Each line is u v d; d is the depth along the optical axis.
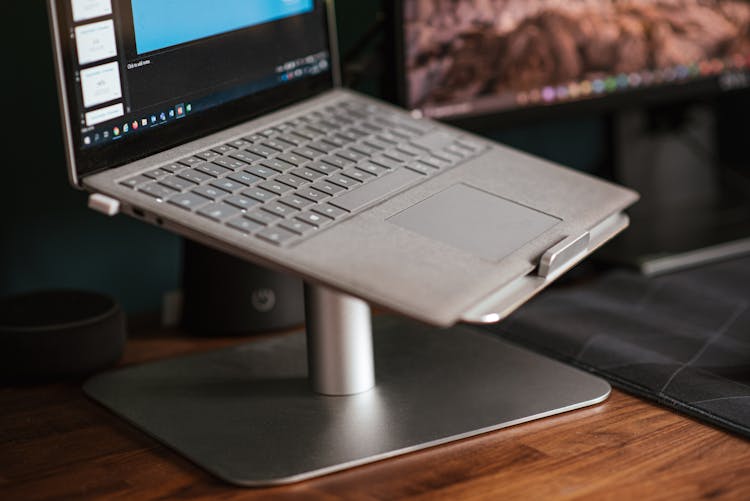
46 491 0.60
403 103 0.92
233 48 0.72
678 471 0.61
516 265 0.61
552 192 0.71
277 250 0.58
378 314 0.88
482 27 0.94
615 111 1.08
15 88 0.89
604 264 1.02
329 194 0.65
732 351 0.78
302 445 0.64
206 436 0.65
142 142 0.66
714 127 1.23
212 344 0.86
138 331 0.89
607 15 1.02
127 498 0.59
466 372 0.75
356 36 1.05
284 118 0.75
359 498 0.58
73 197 0.93
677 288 0.93
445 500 0.58
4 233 0.90
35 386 0.76
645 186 1.17
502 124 0.98
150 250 0.98
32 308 0.81
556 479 0.60
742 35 1.13
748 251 1.04
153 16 0.66
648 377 0.73
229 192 0.63
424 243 0.61
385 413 0.68
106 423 0.69
